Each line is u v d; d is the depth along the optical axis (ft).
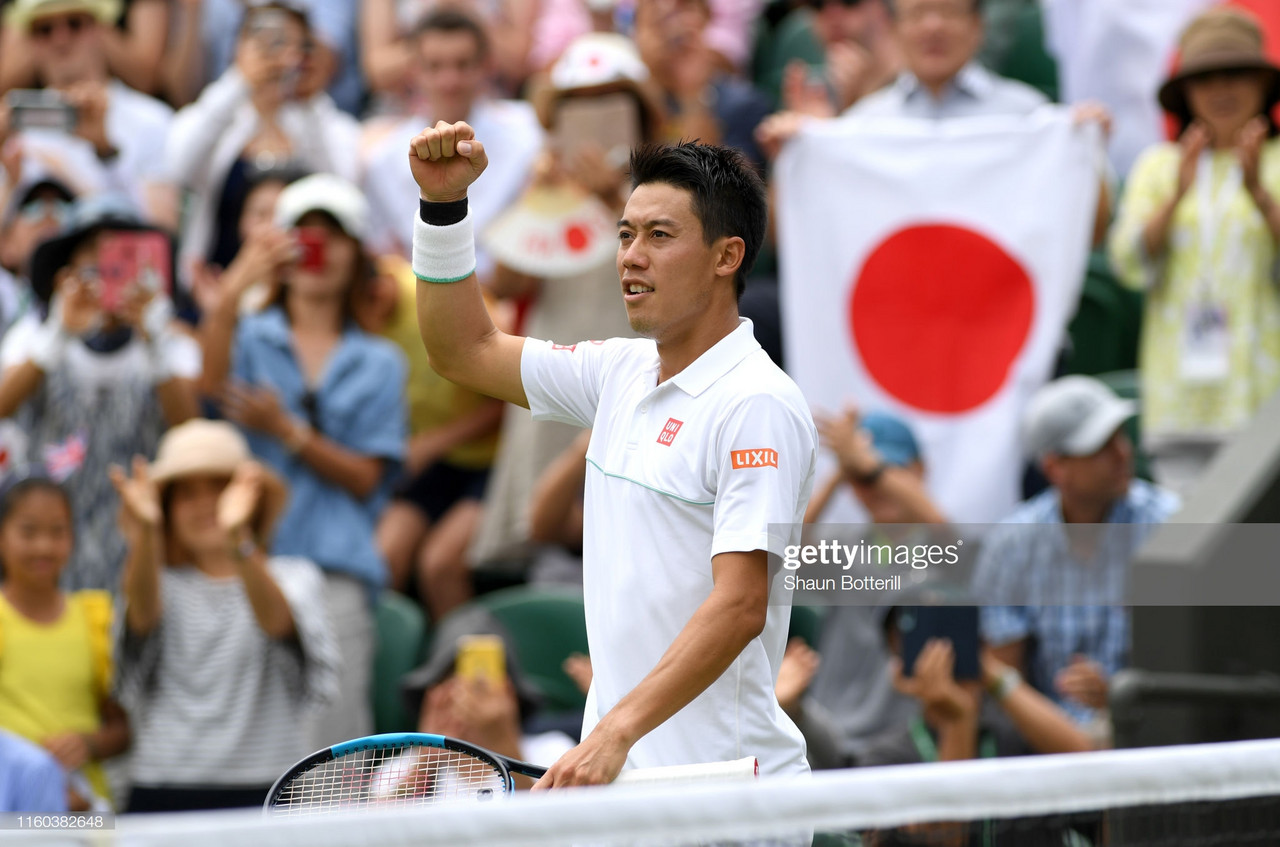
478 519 79.36
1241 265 71.77
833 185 76.38
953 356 74.64
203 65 106.32
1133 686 52.65
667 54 86.43
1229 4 91.25
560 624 69.92
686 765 29.89
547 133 78.18
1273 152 74.02
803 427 30.35
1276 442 56.80
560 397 33.35
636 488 30.71
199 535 63.98
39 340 69.97
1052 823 26.81
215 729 61.82
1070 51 96.27
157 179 87.51
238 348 73.05
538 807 21.53
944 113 80.23
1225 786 26.50
